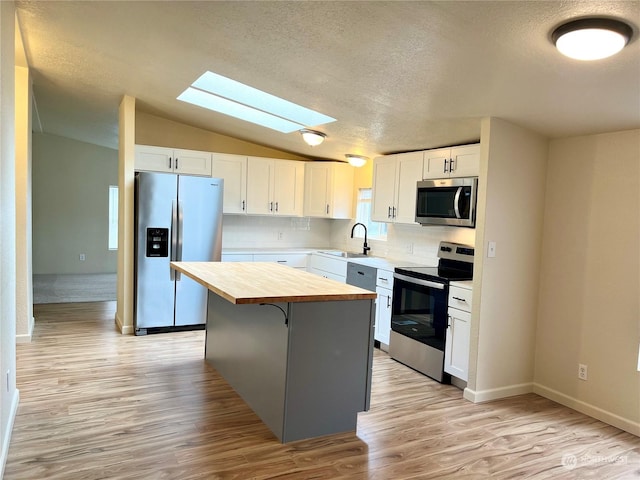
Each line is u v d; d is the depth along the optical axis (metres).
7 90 2.26
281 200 5.81
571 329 3.34
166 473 2.26
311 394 2.68
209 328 3.89
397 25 2.17
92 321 5.16
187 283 4.85
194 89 4.31
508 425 2.98
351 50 2.58
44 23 2.97
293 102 3.81
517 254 3.44
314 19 2.32
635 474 2.43
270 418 2.77
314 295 2.56
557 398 3.42
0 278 2.12
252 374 3.03
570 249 3.36
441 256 4.32
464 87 2.77
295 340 2.60
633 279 2.98
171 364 3.84
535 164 3.46
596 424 3.05
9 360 2.55
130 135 4.65
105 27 2.98
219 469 2.31
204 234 4.88
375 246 5.54
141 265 4.62
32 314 4.94
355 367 2.81
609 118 2.84
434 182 3.99
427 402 3.30
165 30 2.87
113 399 3.10
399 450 2.59
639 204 2.95
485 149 3.24
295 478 2.27
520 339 3.52
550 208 3.50
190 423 2.80
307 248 6.30
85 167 8.50
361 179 5.79
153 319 4.71
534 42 2.06
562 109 2.84
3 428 2.28
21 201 4.15
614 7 1.68
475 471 2.40
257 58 3.02
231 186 5.51
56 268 8.41
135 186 4.68
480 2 1.83
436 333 3.72
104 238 8.72
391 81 2.90
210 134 5.77
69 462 2.31
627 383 2.99
